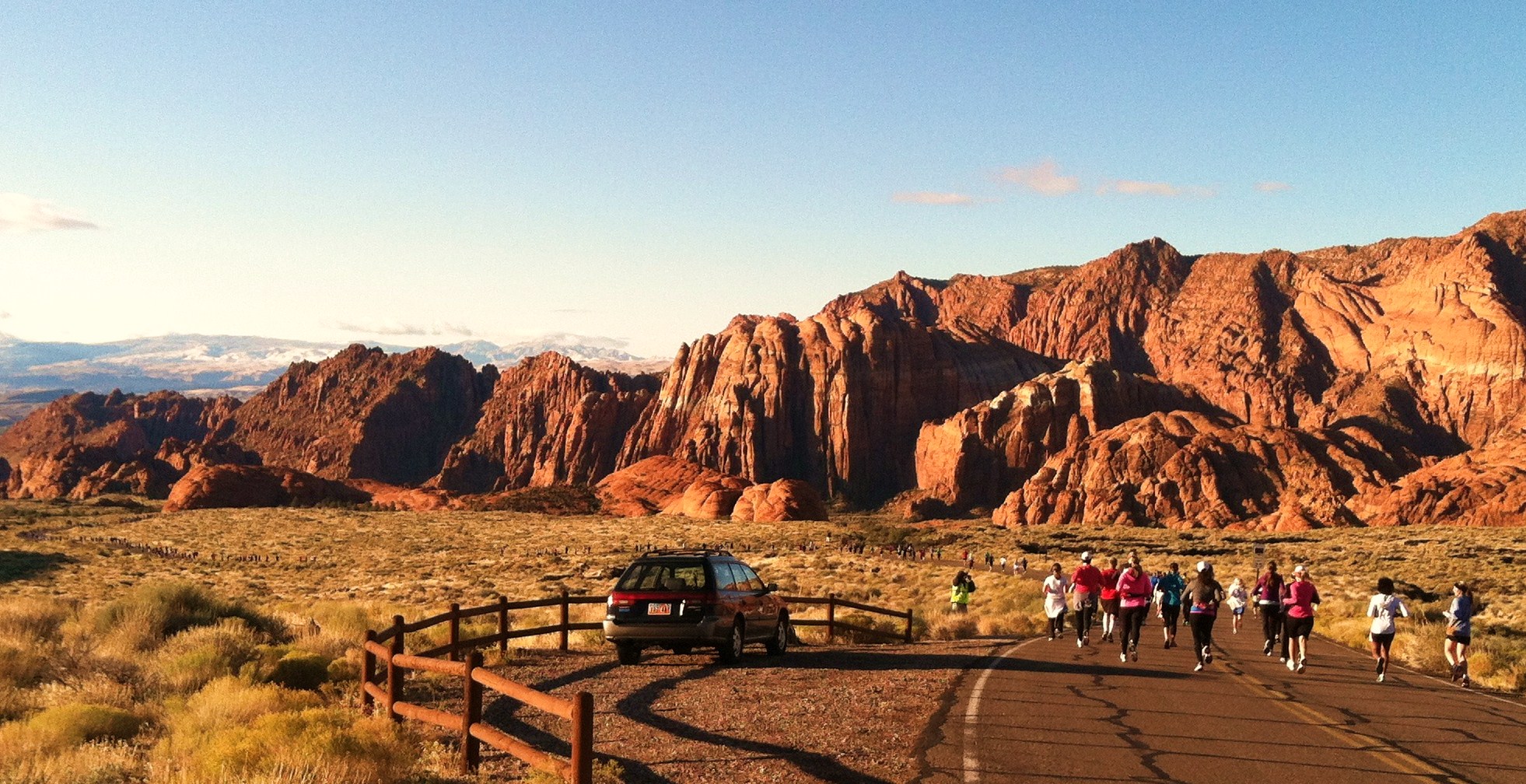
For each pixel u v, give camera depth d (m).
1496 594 52.00
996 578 60.56
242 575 84.00
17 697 12.49
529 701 8.30
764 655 19.56
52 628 19.88
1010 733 11.35
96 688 12.75
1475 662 19.61
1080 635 21.88
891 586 56.69
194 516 168.38
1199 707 13.58
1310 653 22.55
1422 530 136.12
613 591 17.33
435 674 15.23
